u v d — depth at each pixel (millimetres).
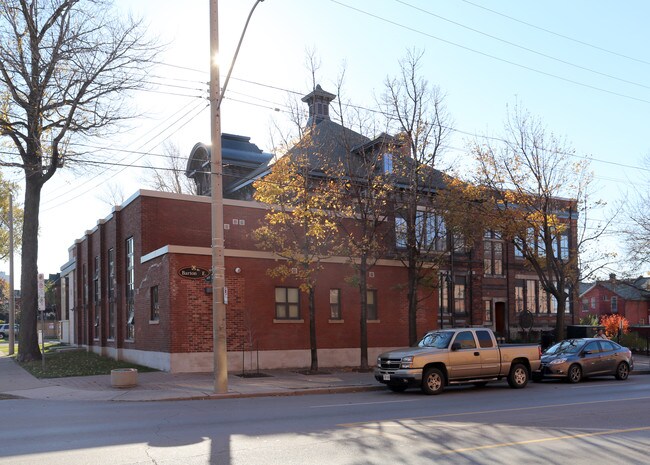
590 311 67562
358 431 10031
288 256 22094
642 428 10266
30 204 27156
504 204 29375
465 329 17953
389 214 26266
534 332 39938
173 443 9148
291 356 23859
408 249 26219
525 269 40500
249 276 23188
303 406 13883
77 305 37250
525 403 14141
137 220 25625
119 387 17562
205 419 11695
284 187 21984
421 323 28078
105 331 30375
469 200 26875
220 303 16625
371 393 17344
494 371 17922
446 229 27547
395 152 24719
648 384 19938
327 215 23406
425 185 27031
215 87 17000
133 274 26297
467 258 36969
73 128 25500
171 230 25375
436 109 48062
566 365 20625
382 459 7910
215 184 16953
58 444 9211
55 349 35188
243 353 21609
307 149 23688
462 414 12086
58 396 16500
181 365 21469
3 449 8883
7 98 25062
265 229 22672
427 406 13680
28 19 23516
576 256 28828
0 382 19609
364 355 23047
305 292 24469
